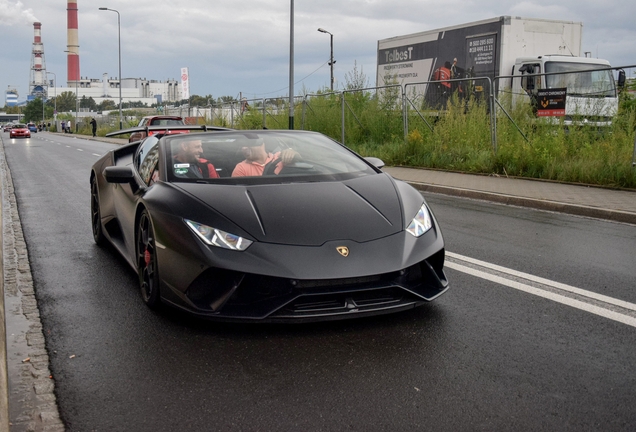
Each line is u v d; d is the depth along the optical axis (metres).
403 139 15.64
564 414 2.52
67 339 3.47
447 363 3.05
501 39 16.28
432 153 13.61
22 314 3.92
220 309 3.32
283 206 3.66
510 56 16.41
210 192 3.80
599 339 3.37
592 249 5.71
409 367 3.01
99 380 2.92
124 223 4.79
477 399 2.66
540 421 2.46
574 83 14.99
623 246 5.86
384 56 21.42
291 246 3.34
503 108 12.88
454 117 14.42
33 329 3.64
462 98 15.09
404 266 3.38
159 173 4.23
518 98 13.30
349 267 3.27
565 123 11.41
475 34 17.20
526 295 4.20
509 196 8.90
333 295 3.31
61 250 5.85
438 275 3.78
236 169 4.25
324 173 4.32
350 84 19.39
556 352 3.19
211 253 3.31
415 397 2.69
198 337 3.45
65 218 7.84
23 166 17.30
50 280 4.74
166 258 3.56
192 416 2.55
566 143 11.25
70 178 13.38
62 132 84.12
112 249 5.90
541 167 11.15
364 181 4.22
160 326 3.65
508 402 2.63
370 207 3.78
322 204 3.73
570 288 4.36
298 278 3.19
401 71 20.59
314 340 3.37
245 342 3.36
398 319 3.69
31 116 148.12
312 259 3.27
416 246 3.56
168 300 3.62
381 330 3.51
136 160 5.27
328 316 3.29
